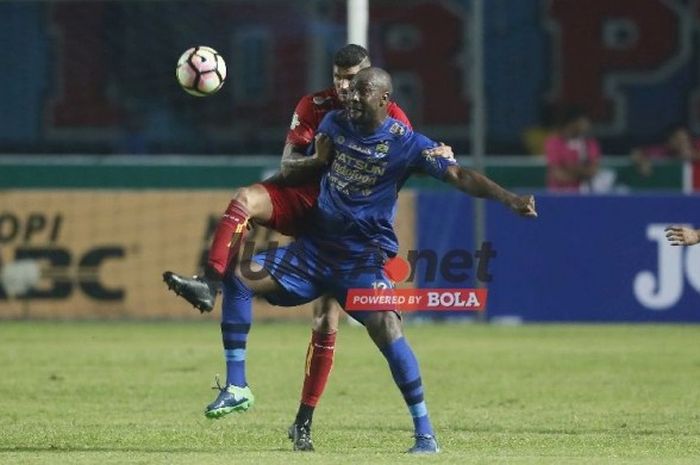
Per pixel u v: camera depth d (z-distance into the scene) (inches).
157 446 1170.0
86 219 2541.8
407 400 1087.6
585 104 3462.1
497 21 3444.9
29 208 2549.2
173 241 2541.8
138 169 2763.3
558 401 1572.3
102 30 3280.0
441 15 3444.9
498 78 3432.6
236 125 3289.9
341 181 1072.8
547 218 2458.2
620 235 2444.6
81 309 2554.1
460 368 1902.1
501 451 1133.7
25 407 1485.0
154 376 1791.3
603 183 2952.8
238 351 1080.8
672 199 2429.9
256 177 2748.5
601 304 2458.2
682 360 1995.6
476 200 2444.6
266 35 3307.1
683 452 1140.5
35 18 3280.0
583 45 3462.1
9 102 3282.5
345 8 3307.1
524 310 2484.0
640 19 3506.4
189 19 3292.3
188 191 2544.3
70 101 3280.0
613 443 1213.7
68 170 2773.1
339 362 1972.2
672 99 3486.7
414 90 3457.2
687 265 2437.3
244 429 1310.3
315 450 1136.2
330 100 1150.3
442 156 1063.0
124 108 3277.6
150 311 2554.1
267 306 2591.0
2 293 2556.6
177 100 3282.5
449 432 1299.2
